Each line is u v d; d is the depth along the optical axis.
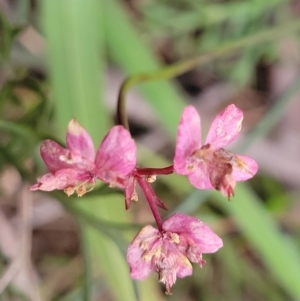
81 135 0.10
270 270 0.22
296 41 0.22
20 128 0.13
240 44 0.16
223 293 0.22
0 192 0.16
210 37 0.22
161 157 0.21
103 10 0.19
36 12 0.20
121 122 0.13
